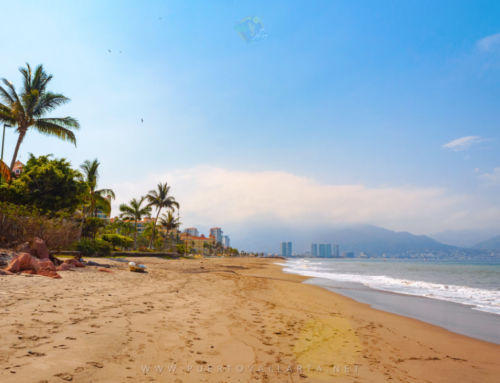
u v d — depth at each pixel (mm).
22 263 10766
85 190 30484
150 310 6965
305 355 5113
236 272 26656
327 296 13852
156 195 65438
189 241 169625
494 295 15703
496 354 6188
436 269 52344
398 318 9562
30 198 25922
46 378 3096
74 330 4785
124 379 3373
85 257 26812
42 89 30031
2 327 4480
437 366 5254
